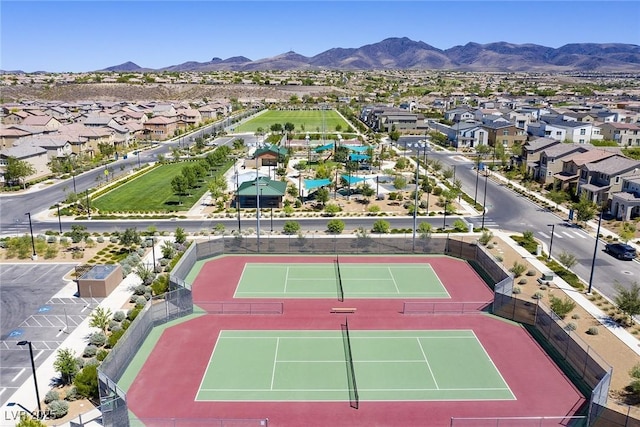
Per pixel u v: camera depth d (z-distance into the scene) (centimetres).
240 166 12019
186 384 3784
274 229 7544
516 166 11600
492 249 6662
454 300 5209
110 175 11206
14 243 6519
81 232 6756
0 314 4916
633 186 8038
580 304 5078
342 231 7425
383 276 5828
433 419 3406
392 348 4303
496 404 3566
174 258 6256
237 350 4266
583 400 3616
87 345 4369
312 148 14088
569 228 7612
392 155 13312
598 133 13650
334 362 4088
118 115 17588
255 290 5431
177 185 8875
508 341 4422
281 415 3441
